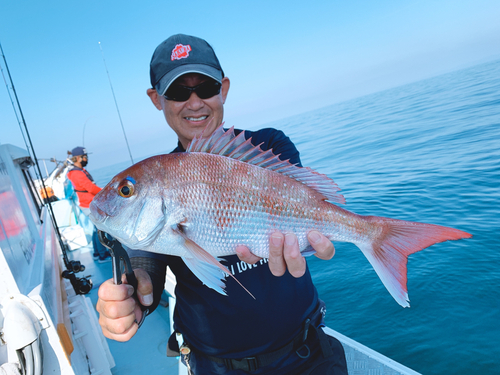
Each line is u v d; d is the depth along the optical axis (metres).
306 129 42.25
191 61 1.84
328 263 6.16
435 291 4.70
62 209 8.50
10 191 2.22
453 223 6.28
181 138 2.11
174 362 3.24
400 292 1.54
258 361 1.71
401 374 2.19
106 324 1.24
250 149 1.56
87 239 7.83
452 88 42.00
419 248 1.53
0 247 1.45
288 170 1.58
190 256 1.36
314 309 1.93
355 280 5.45
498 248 5.26
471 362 3.56
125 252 1.29
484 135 13.07
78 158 6.43
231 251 1.46
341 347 1.92
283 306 1.75
